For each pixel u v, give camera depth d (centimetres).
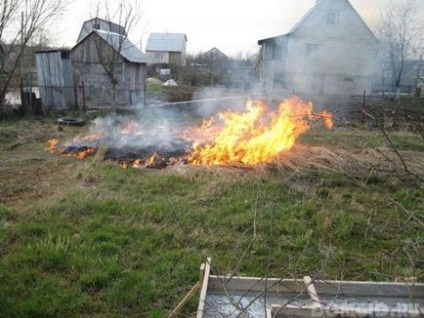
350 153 922
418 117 1728
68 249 453
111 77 1595
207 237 499
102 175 737
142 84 1920
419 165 837
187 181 713
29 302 358
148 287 390
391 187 726
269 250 476
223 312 279
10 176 738
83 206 569
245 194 649
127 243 477
